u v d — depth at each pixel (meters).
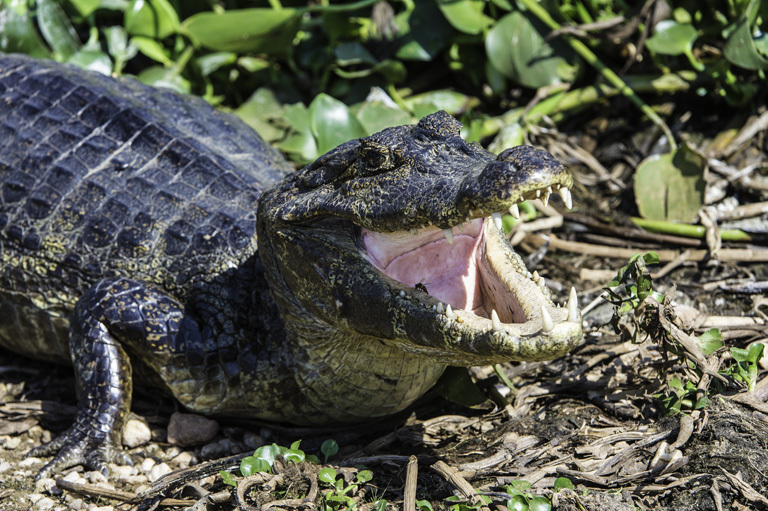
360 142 4.58
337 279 4.71
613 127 8.39
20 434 5.75
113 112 6.62
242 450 5.60
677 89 8.28
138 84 7.47
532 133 8.09
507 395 5.73
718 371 5.14
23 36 8.54
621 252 7.13
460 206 4.06
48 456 5.46
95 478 5.21
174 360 5.56
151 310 5.60
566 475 4.58
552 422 5.20
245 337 5.54
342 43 8.73
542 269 7.15
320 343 5.12
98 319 5.58
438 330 4.24
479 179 4.00
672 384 5.00
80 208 6.16
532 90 8.83
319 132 7.69
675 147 7.52
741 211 7.24
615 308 5.35
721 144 7.84
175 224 5.99
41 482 5.17
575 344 3.95
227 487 4.83
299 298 5.02
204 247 5.85
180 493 4.84
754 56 7.50
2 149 6.59
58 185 6.28
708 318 6.05
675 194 7.39
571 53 8.39
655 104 8.38
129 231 6.01
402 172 4.42
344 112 7.73
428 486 4.69
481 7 8.41
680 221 7.32
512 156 3.98
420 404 5.78
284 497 4.62
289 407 5.54
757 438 4.62
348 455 5.22
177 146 6.42
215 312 5.66
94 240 6.05
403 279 5.07
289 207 4.88
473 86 8.89
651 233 7.25
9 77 7.05
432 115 4.59
